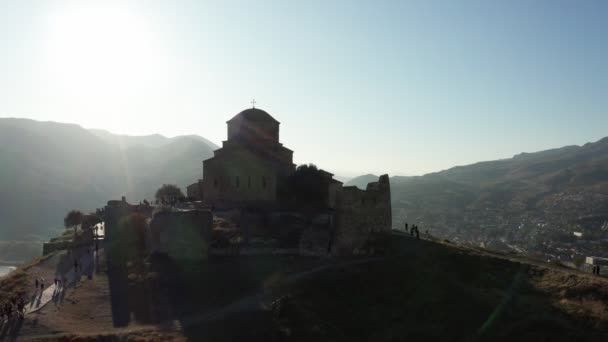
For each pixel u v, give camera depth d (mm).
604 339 26594
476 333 29281
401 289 35562
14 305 35469
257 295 36094
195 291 37469
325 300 34719
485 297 32938
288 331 30781
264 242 46688
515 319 29906
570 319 28750
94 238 59969
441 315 31656
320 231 46875
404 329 30750
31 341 29141
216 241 46500
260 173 61688
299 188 62719
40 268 46375
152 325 32000
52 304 35750
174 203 69188
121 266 45281
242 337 30125
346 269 39656
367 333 30844
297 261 42938
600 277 33312
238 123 68062
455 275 36812
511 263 37250
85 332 30609
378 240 45688
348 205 44969
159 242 46750
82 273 43656
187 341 29469
